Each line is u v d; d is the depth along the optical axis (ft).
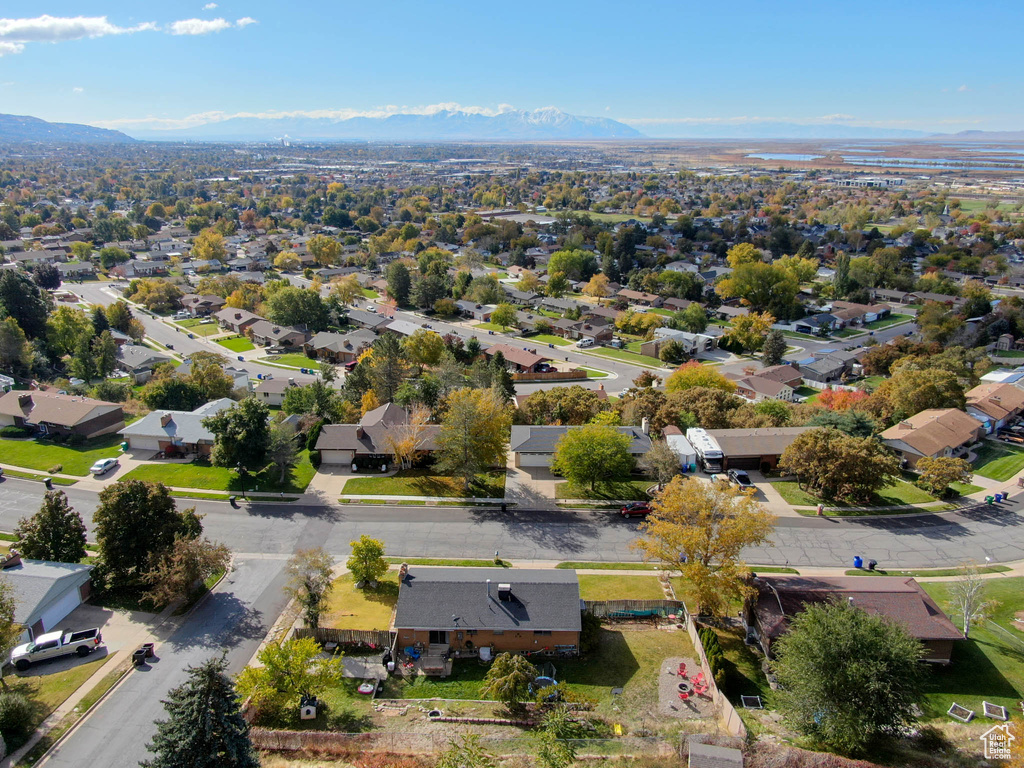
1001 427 276.62
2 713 113.60
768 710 122.11
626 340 471.21
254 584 165.78
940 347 394.52
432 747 110.42
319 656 138.31
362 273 645.51
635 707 121.19
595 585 165.68
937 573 172.96
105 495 157.69
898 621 135.03
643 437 241.76
